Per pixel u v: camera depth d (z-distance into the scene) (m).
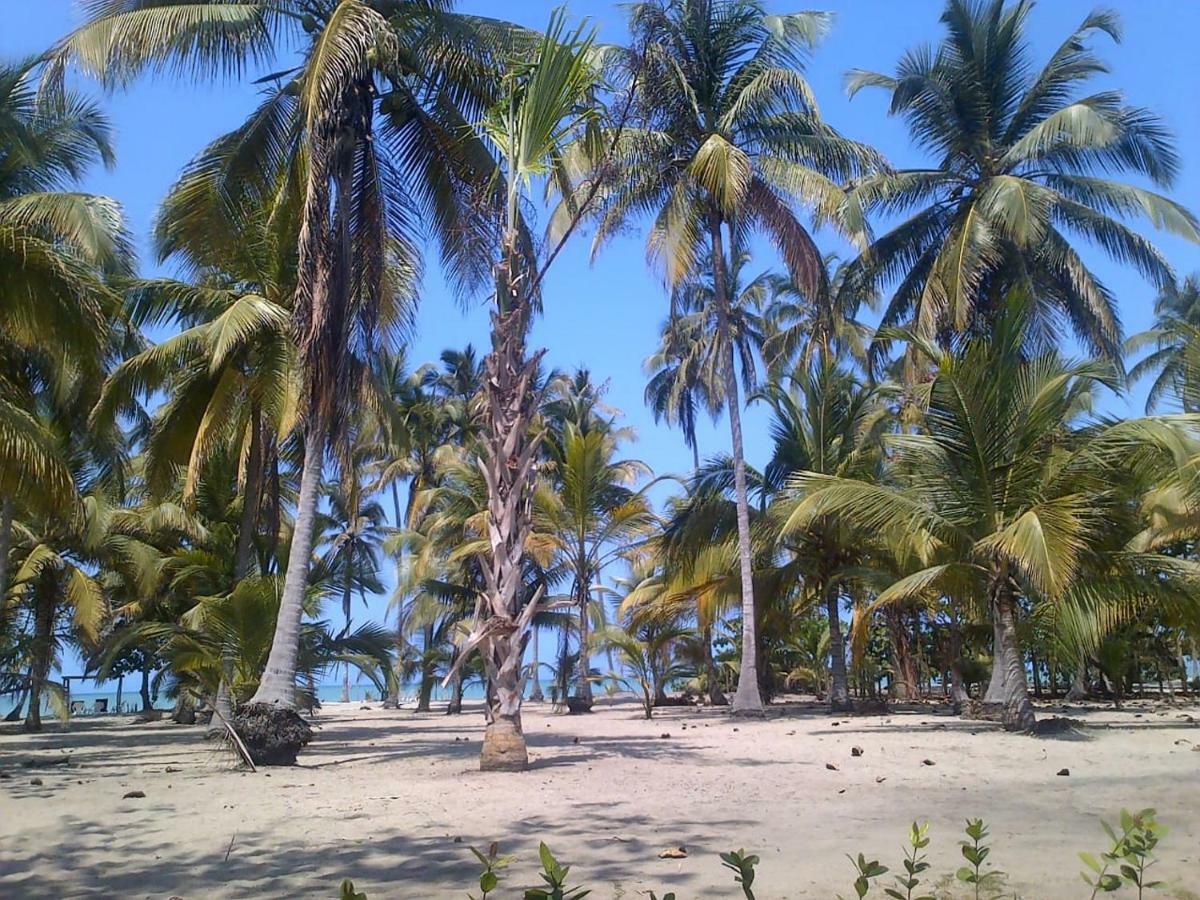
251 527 17.98
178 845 6.59
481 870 5.61
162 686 17.81
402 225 15.39
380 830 7.04
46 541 23.48
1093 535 14.17
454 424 42.31
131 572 24.47
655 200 22.14
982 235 20.16
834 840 6.33
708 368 36.31
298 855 6.19
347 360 13.79
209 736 13.85
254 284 17.23
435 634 34.72
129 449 25.09
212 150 14.69
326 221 12.88
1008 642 15.12
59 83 12.79
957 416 14.63
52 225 11.39
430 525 35.53
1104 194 20.80
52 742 18.38
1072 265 21.02
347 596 33.19
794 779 9.66
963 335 21.31
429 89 15.11
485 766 10.70
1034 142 20.27
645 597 29.03
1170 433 13.22
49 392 16.67
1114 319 20.95
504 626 10.76
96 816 7.91
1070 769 10.26
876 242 22.69
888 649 35.38
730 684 37.66
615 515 26.05
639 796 8.53
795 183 20.56
